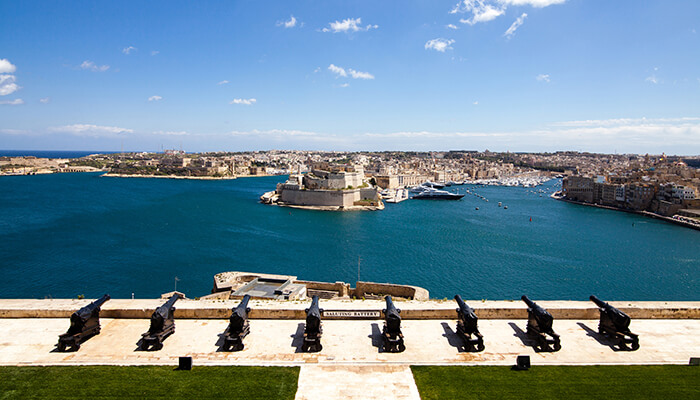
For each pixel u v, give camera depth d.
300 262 92.50
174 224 133.88
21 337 17.86
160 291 71.25
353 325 19.78
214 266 86.75
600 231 135.75
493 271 86.69
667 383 15.06
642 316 21.00
